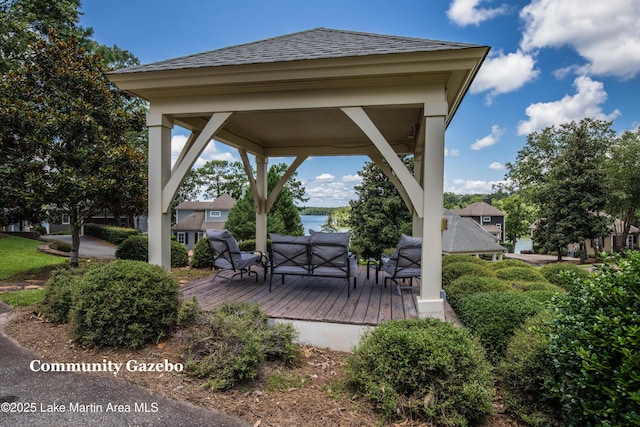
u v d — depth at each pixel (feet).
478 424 7.57
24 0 31.22
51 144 20.40
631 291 6.12
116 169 20.67
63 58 21.40
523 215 117.70
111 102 23.06
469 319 11.25
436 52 11.00
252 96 13.42
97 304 10.68
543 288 14.94
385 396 7.60
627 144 70.49
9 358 10.14
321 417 7.49
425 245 11.83
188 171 14.11
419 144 18.97
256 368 9.16
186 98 13.97
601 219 65.98
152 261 14.11
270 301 13.58
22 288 19.38
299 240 14.74
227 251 16.38
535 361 7.88
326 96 12.72
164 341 11.12
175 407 7.79
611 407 5.78
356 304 13.19
